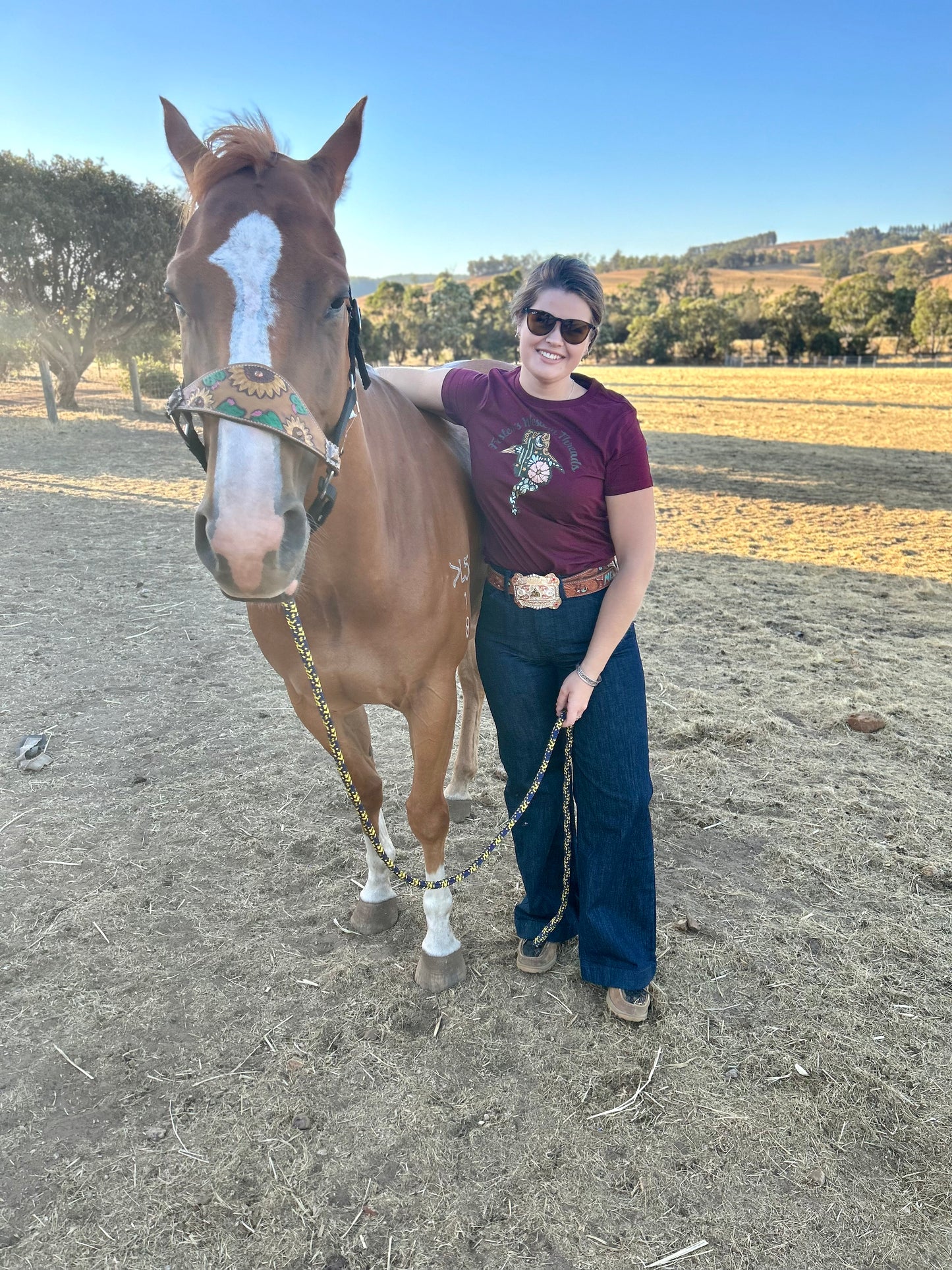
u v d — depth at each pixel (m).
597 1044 2.08
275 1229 1.62
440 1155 1.78
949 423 17.84
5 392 24.20
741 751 3.60
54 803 3.16
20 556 6.50
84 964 2.35
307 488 1.52
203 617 5.24
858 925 2.52
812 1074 1.98
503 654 2.11
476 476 2.02
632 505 1.90
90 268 18.84
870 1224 1.63
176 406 1.40
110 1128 1.84
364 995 2.24
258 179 1.52
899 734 3.74
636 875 2.12
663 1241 1.60
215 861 2.84
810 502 9.30
